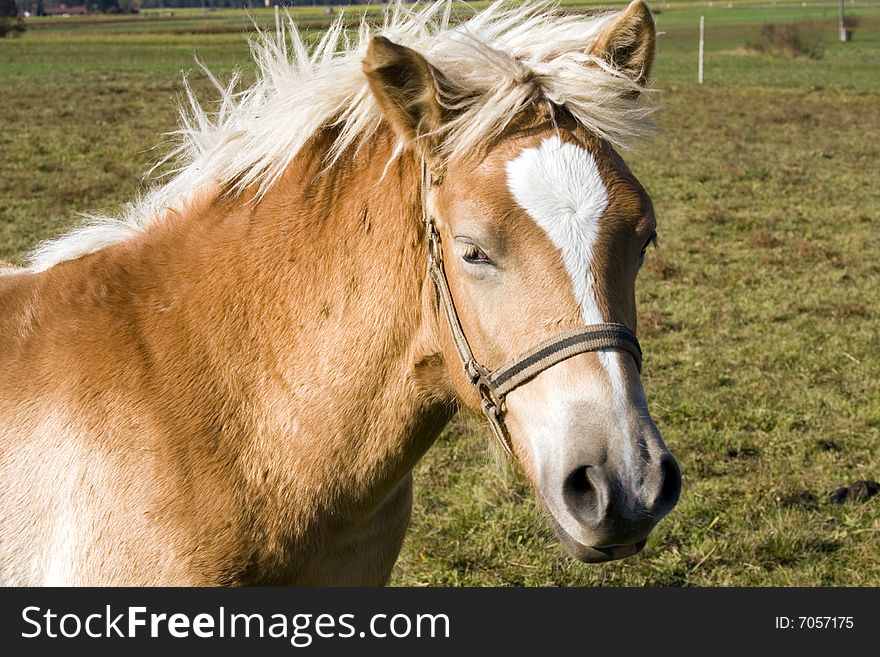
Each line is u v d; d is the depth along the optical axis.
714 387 5.95
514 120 2.00
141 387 2.26
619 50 2.18
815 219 10.66
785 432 5.32
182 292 2.35
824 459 5.02
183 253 2.41
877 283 8.22
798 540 4.25
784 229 10.16
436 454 5.08
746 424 5.41
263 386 2.26
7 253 8.06
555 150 1.95
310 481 2.25
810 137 16.67
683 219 10.53
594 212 1.91
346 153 2.33
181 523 2.20
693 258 8.95
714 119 18.77
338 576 2.46
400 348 2.23
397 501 2.57
